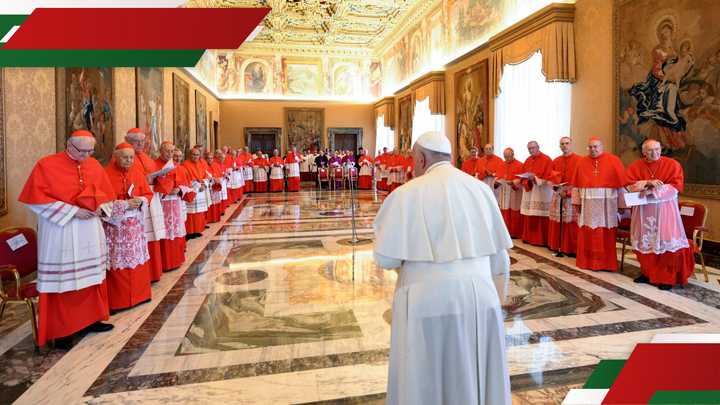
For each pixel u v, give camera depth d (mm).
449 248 1921
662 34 6605
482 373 1949
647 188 5082
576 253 6734
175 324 4293
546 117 9516
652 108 6832
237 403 2877
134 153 5168
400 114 19484
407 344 1934
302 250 7621
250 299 5043
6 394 3012
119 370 3357
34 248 4199
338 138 23703
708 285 5324
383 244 1966
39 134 6074
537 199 7648
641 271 5539
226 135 22156
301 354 3615
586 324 4145
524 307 4641
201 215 9070
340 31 19766
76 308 3850
